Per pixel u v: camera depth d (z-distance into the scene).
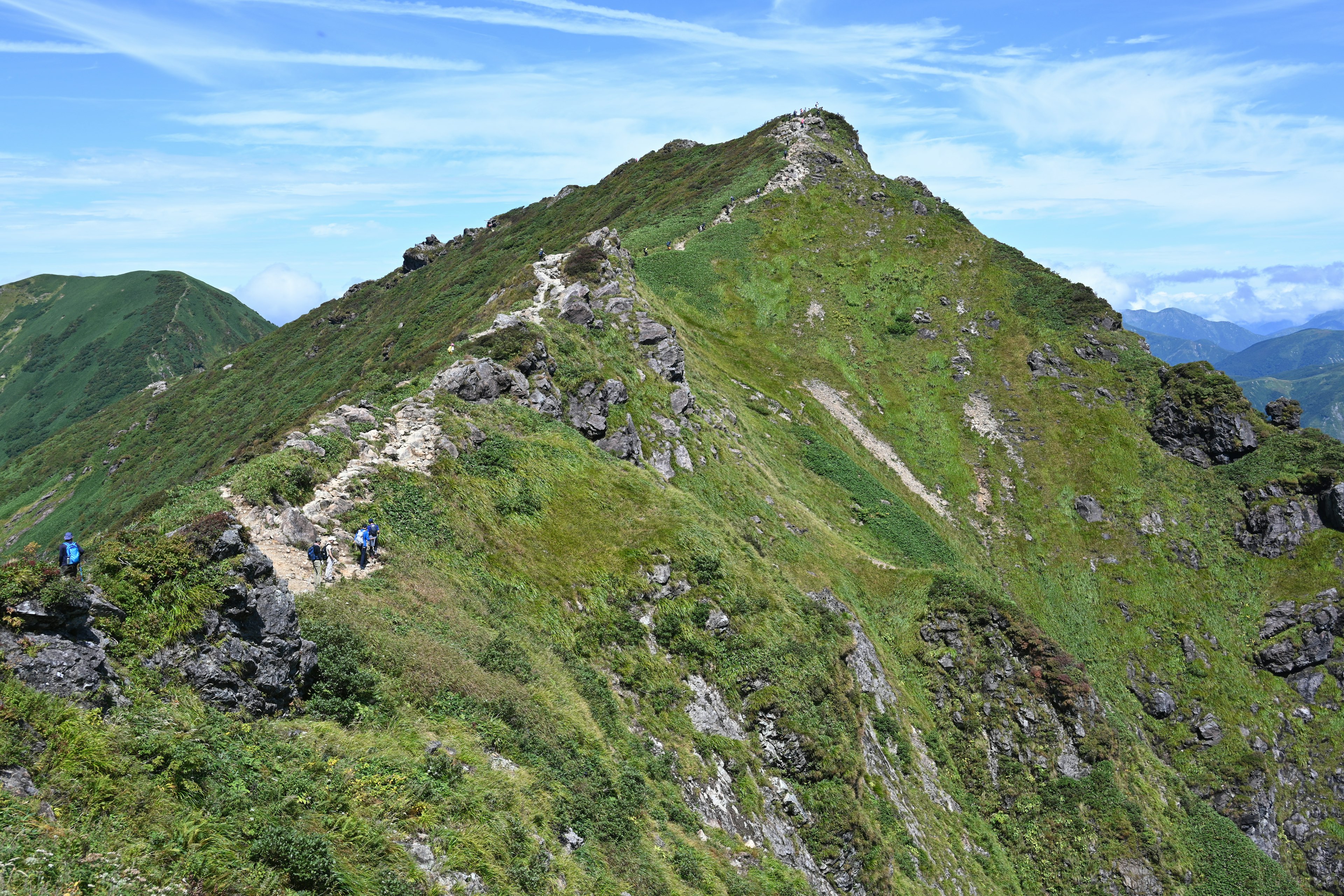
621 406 54.22
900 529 75.56
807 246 114.56
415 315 135.25
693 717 34.06
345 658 20.22
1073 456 93.25
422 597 27.25
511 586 32.94
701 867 25.06
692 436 59.56
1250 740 73.31
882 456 89.94
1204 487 90.69
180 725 15.27
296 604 22.41
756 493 62.22
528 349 50.72
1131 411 97.69
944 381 100.75
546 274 69.81
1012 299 110.06
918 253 115.81
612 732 28.92
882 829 38.16
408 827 16.61
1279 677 77.50
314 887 13.73
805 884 29.39
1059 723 56.31
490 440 41.06
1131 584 83.62
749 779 33.28
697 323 96.56
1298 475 87.44
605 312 64.06
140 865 12.19
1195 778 71.56
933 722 55.16
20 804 11.96
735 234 113.69
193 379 190.12
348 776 16.86
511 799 19.56
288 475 29.34
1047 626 80.06
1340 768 72.25
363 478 32.25
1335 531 83.69
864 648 51.44
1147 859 51.81
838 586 57.59
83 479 169.62
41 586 14.60
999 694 56.94
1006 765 54.53
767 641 39.16
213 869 12.89
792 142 135.75
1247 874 55.81
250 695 17.33
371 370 119.38
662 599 38.19
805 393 91.81
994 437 95.12
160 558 17.62
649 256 107.19
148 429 172.38
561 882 18.81
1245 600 82.12
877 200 124.00
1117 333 105.31
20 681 13.61
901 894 35.75
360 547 27.55
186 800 13.89
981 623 59.44
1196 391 95.25
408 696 21.14
